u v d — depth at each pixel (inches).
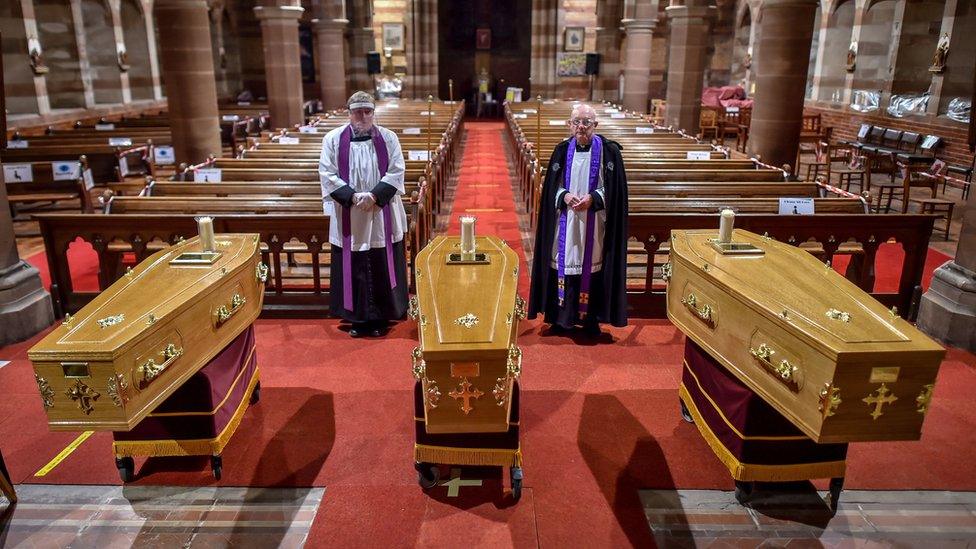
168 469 136.9
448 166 452.1
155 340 110.0
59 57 571.2
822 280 125.7
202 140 378.9
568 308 194.9
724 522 122.0
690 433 150.6
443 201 400.8
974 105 185.9
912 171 388.5
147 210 242.5
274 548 115.3
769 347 110.5
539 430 151.2
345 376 177.0
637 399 165.3
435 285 129.1
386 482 132.8
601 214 188.1
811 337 98.9
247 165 303.3
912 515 124.5
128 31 676.7
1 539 117.6
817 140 490.9
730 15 854.5
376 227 189.0
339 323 211.6
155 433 128.3
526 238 316.8
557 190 189.6
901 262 281.9
